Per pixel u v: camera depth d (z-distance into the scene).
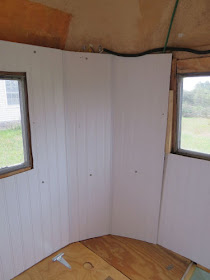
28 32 1.68
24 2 1.49
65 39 1.90
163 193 2.18
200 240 2.01
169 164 2.10
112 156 2.29
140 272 1.96
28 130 1.82
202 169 1.92
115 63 2.07
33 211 1.95
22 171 1.82
